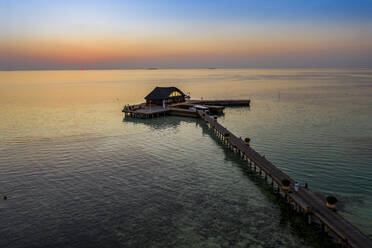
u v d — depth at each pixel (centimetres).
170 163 3462
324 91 12288
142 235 1981
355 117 6009
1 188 2727
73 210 2320
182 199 2517
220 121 6044
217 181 2922
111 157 3675
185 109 7019
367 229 2000
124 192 2653
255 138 4466
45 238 1944
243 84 17912
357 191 2586
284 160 3419
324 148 3859
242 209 2338
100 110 7738
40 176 3028
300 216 2223
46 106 8450
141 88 15725
